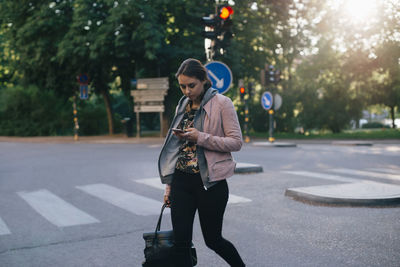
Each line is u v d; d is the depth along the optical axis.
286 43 27.08
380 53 26.50
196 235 4.83
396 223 5.12
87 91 26.19
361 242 4.38
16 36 24.56
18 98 32.31
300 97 29.38
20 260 4.03
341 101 29.03
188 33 24.33
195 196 2.80
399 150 16.25
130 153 15.80
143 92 26.47
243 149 16.98
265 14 25.80
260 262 3.85
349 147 18.12
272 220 5.39
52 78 26.52
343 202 6.12
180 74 2.76
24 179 9.45
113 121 30.95
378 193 6.38
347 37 27.27
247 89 23.08
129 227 5.19
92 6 22.75
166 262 2.80
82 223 5.41
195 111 2.86
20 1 24.80
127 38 22.02
